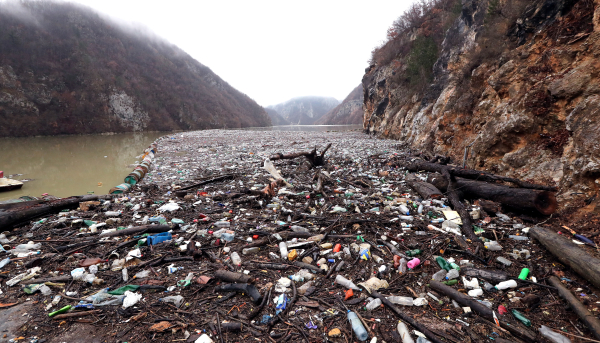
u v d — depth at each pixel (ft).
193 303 10.10
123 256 13.69
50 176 39.14
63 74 192.54
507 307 9.78
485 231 15.48
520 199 17.37
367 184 26.63
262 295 10.38
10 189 30.99
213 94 387.75
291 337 8.50
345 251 13.53
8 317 9.46
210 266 12.55
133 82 260.42
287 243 14.52
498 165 26.53
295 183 28.25
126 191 27.04
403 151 51.57
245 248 14.02
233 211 20.38
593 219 14.35
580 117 18.07
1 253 14.26
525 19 32.14
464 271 11.71
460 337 8.39
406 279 11.37
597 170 15.48
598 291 10.10
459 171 23.29
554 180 19.90
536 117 23.71
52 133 156.87
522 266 12.37
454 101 43.98
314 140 81.20
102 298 10.20
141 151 70.85
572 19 25.50
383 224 16.89
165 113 264.72
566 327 8.84
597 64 20.29
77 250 14.32
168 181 32.07
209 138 96.12
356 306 9.88
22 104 152.66
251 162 42.91
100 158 57.52
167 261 13.09
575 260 11.28
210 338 8.43
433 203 20.74
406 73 82.99
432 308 9.70
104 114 198.18
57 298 10.37
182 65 426.10
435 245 14.06
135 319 9.21
